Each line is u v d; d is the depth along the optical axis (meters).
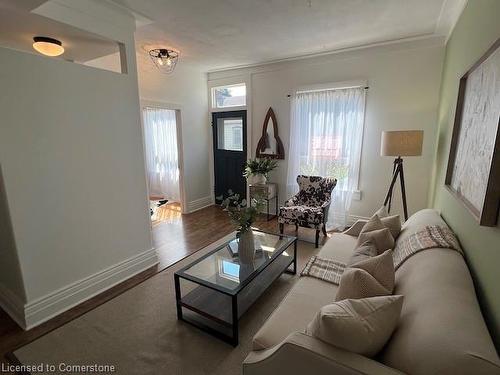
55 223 2.21
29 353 1.85
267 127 4.68
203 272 2.17
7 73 1.86
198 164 5.28
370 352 1.06
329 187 3.88
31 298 2.10
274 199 4.88
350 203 4.13
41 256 2.14
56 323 2.14
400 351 0.99
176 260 3.22
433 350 0.89
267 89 4.59
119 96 2.61
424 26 2.97
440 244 1.60
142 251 2.99
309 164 4.30
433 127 3.45
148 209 3.03
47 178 2.13
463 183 1.77
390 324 1.08
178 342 1.94
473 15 1.91
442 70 3.28
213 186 5.66
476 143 1.55
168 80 4.43
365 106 3.80
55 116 2.15
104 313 2.26
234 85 4.97
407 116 3.57
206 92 5.24
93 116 2.41
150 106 4.17
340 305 1.12
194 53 3.94
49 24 2.18
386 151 3.03
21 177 1.99
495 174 1.17
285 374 1.17
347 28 3.03
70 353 1.85
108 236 2.63
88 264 2.48
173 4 2.43
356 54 3.75
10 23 2.15
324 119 4.07
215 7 2.49
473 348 0.84
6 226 2.01
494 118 1.27
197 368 1.73
